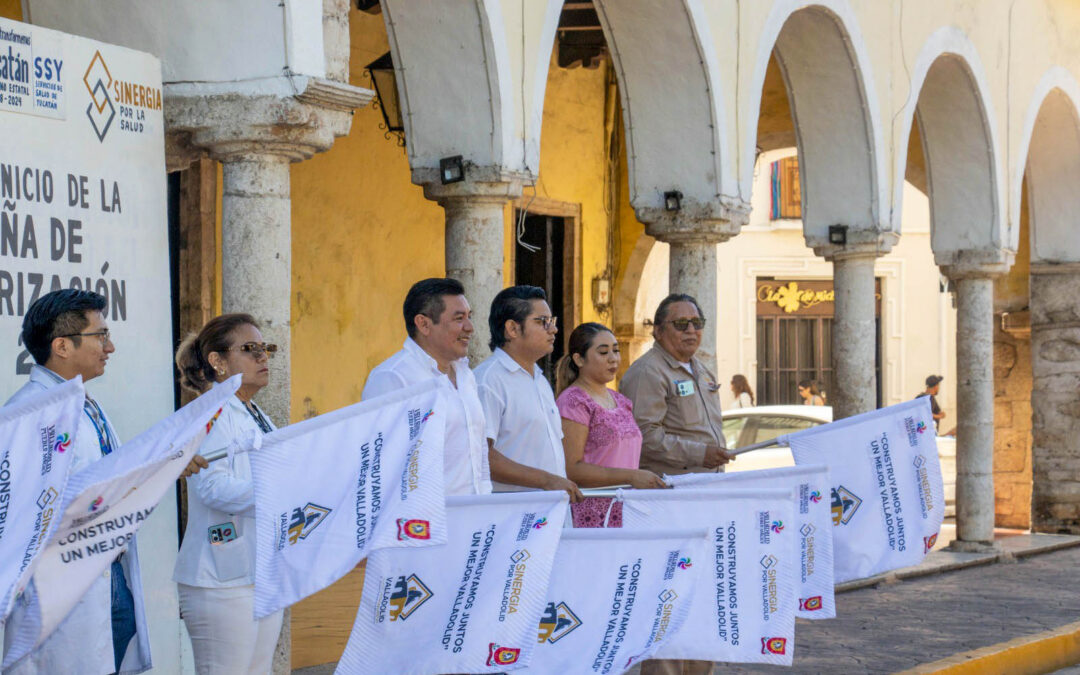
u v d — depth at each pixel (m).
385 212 11.50
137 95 5.18
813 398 25.28
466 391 5.21
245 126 5.54
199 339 4.68
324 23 5.77
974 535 13.00
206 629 4.55
